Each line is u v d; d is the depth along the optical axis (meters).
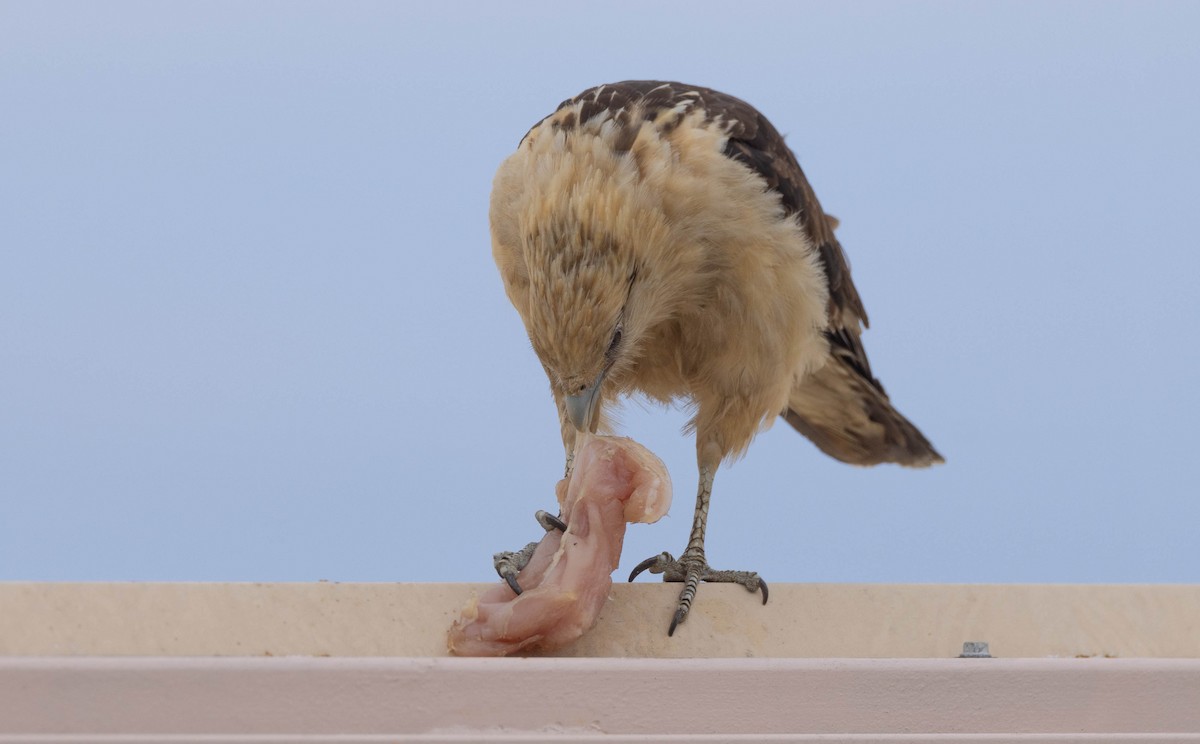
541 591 8.86
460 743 5.79
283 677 6.00
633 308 10.10
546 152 10.27
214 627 8.65
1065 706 6.54
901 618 9.35
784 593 9.45
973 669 6.55
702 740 5.98
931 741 6.16
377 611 8.98
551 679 6.25
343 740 5.70
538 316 9.86
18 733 5.72
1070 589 9.48
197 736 5.66
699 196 10.27
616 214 9.74
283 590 8.88
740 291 10.68
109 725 5.81
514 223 10.61
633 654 9.21
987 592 9.45
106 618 8.46
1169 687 6.58
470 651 8.77
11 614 8.31
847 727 6.45
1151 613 9.45
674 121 10.59
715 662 6.45
